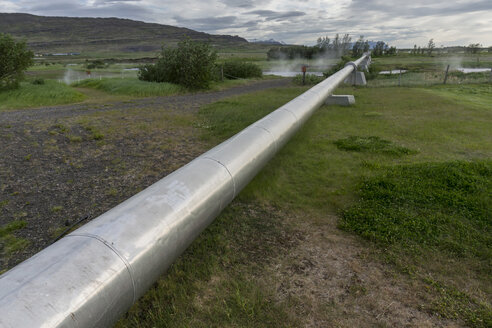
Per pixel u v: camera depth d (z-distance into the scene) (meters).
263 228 3.87
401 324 2.50
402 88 17.08
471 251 3.35
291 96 14.24
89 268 1.95
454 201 4.26
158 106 12.07
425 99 12.69
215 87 18.67
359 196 4.61
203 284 2.96
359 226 3.80
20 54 14.16
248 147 4.17
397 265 3.16
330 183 5.05
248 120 9.20
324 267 3.17
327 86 10.52
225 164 3.58
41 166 5.81
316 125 8.62
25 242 3.58
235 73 25.53
